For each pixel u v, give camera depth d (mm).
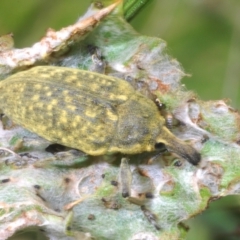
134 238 106
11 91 106
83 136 106
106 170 108
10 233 103
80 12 120
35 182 107
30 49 108
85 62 110
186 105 107
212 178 105
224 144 106
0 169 108
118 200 107
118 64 109
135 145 107
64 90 105
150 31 123
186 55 124
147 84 108
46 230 105
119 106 107
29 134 109
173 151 106
